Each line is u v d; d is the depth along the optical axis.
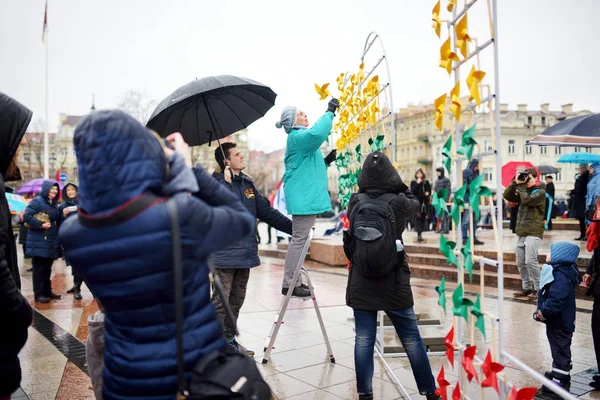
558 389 2.11
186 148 2.14
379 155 3.74
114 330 1.89
